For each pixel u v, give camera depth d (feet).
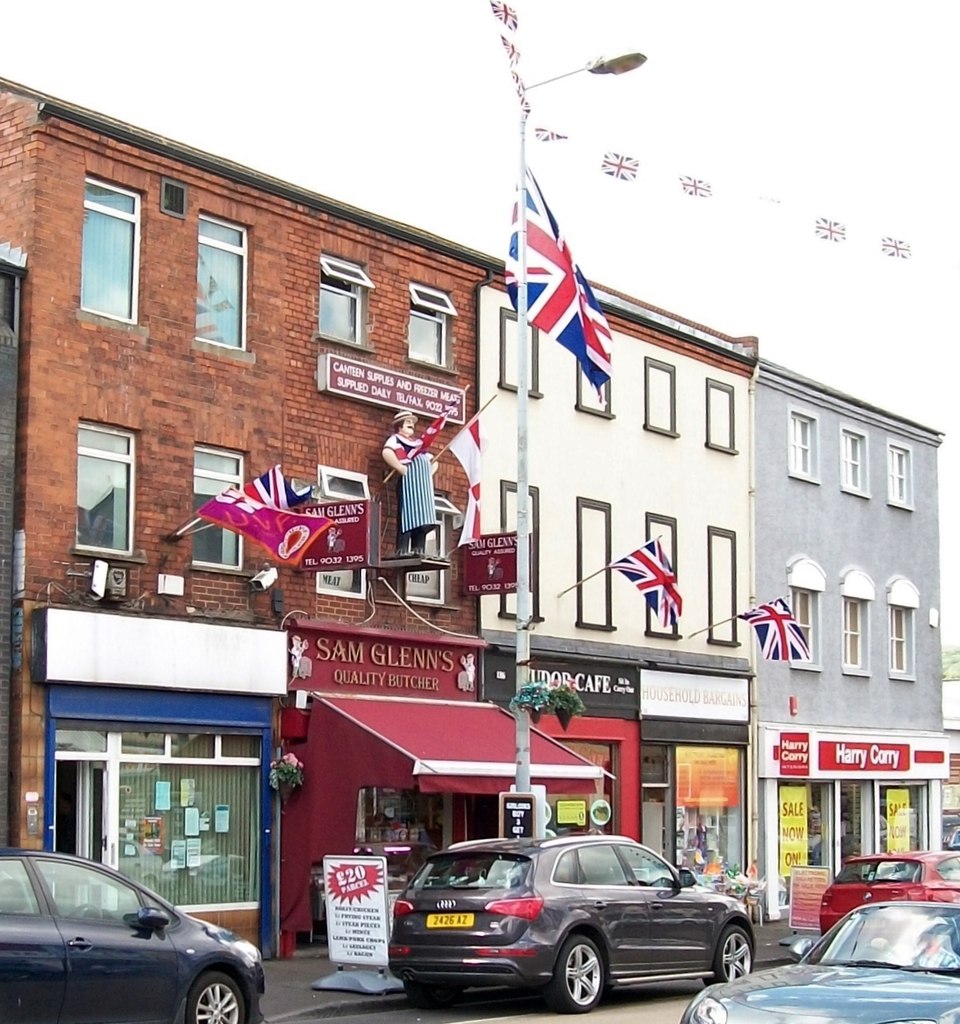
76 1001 39.86
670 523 95.81
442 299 81.61
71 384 63.77
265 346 71.67
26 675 60.90
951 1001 32.71
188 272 68.85
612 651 89.92
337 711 70.08
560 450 88.22
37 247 63.10
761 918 97.86
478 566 78.07
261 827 69.36
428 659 77.82
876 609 115.14
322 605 73.05
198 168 69.56
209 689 66.85
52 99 64.18
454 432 80.69
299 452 72.74
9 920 39.17
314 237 74.74
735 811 99.09
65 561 62.69
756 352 104.42
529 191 69.92
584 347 69.15
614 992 62.69
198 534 68.44
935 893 70.79
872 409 116.37
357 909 58.70
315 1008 54.54
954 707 163.43
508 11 69.26
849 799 110.73
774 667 103.50
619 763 89.71
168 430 67.15
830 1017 32.09
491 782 70.13
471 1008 57.36
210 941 43.80
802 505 108.06
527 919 54.29
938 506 124.36
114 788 63.62
